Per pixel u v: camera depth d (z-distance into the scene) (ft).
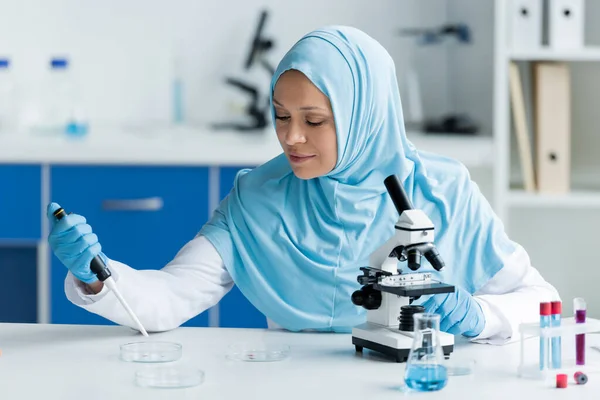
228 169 13.01
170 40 14.96
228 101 14.94
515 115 13.08
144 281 7.25
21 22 14.87
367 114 7.37
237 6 14.84
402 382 5.86
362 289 6.64
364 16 14.82
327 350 6.70
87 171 13.06
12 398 5.57
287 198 7.72
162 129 14.52
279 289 7.62
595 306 14.47
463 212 7.86
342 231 7.53
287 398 5.54
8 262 13.93
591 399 5.52
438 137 13.70
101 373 6.08
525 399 5.52
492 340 7.00
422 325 5.70
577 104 14.12
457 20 14.47
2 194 13.10
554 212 14.38
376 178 7.66
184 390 5.70
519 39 12.98
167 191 13.05
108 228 13.14
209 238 7.72
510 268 7.82
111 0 14.89
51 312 13.15
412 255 6.26
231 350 6.58
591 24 14.03
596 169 14.19
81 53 14.96
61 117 14.34
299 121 7.16
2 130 14.11
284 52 14.89
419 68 14.82
